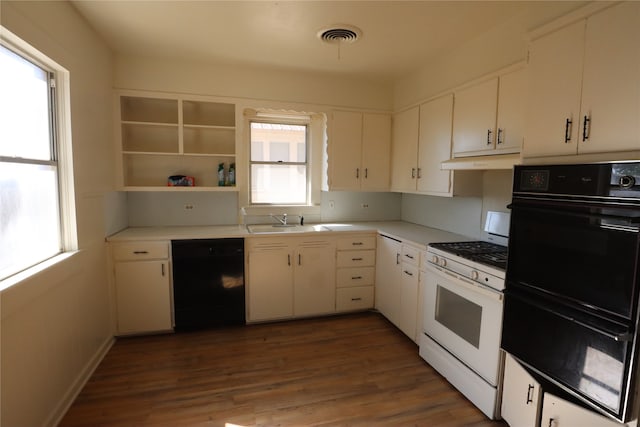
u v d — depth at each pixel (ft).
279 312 10.91
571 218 5.06
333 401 7.15
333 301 11.42
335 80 11.85
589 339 4.81
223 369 8.29
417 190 10.98
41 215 6.34
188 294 10.08
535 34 5.92
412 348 9.46
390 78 11.88
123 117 10.34
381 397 7.30
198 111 11.46
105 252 9.20
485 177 9.48
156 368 8.28
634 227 4.18
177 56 10.04
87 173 7.91
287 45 9.10
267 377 7.98
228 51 9.56
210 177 11.75
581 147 5.15
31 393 5.56
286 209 12.65
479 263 6.89
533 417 5.68
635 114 4.42
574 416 5.08
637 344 4.28
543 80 5.79
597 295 4.71
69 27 6.93
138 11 7.29
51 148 6.76
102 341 8.86
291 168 12.83
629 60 4.48
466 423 6.55
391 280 10.68
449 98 9.34
